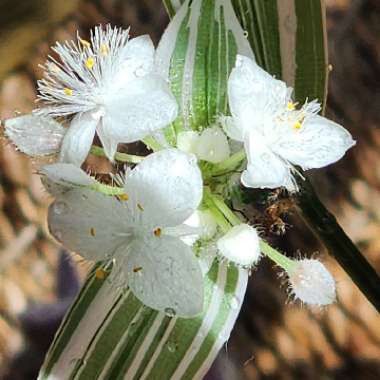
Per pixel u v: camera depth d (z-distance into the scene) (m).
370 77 0.20
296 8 0.14
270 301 0.19
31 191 0.21
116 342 0.13
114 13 0.21
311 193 0.13
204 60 0.13
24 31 0.20
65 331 0.13
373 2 0.20
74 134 0.12
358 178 0.19
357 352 0.18
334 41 0.20
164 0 0.14
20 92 0.21
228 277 0.13
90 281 0.13
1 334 0.19
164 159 0.12
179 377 0.13
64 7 0.20
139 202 0.12
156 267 0.12
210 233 0.13
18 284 0.20
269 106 0.12
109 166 0.17
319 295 0.12
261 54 0.14
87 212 0.12
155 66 0.13
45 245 0.20
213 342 0.13
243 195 0.13
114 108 0.12
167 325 0.13
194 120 0.13
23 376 0.19
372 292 0.14
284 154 0.12
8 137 0.12
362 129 0.20
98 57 0.12
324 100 0.14
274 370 0.19
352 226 0.19
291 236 0.19
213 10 0.13
